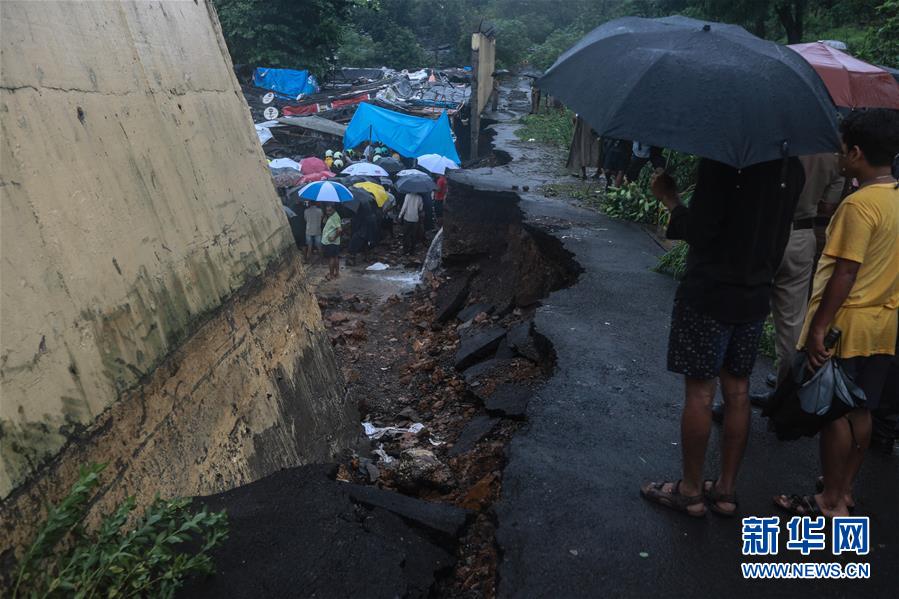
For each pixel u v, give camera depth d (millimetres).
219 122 5238
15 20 2984
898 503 3699
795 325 4316
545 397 4949
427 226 18531
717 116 2533
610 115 2643
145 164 3826
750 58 2680
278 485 3633
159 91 4266
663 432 4500
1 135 2721
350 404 6668
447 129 24562
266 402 4758
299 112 27656
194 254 4188
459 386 7543
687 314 3111
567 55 3129
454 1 58281
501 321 9602
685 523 3525
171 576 2564
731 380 3312
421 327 11344
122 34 3961
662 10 18625
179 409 3623
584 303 7051
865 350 3129
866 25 17312
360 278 15047
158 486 3270
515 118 28156
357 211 16156
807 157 4078
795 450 4246
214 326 4234
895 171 3105
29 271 2705
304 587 2791
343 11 32031
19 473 2439
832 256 3031
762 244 2941
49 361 2713
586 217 10969
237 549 3000
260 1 28672
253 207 5500
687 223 2973
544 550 3301
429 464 5379
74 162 3154
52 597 2379
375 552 3061
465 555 3688
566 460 4113
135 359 3305
